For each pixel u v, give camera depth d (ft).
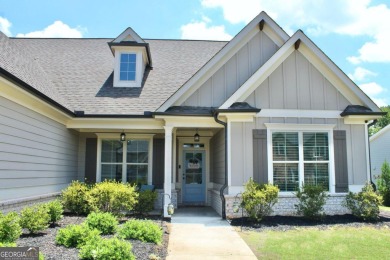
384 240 24.44
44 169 30.27
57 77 41.42
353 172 34.53
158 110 34.14
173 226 29.25
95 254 16.01
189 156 46.52
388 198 58.23
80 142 40.96
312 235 25.99
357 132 35.22
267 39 39.45
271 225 29.55
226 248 22.02
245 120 33.94
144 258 17.93
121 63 41.75
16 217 19.58
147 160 40.78
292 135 34.45
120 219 30.48
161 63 46.91
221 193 33.40
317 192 31.17
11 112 24.26
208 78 37.22
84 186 32.78
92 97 38.04
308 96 35.06
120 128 36.29
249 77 35.96
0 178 22.71
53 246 18.63
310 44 34.78
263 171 33.50
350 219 31.78
